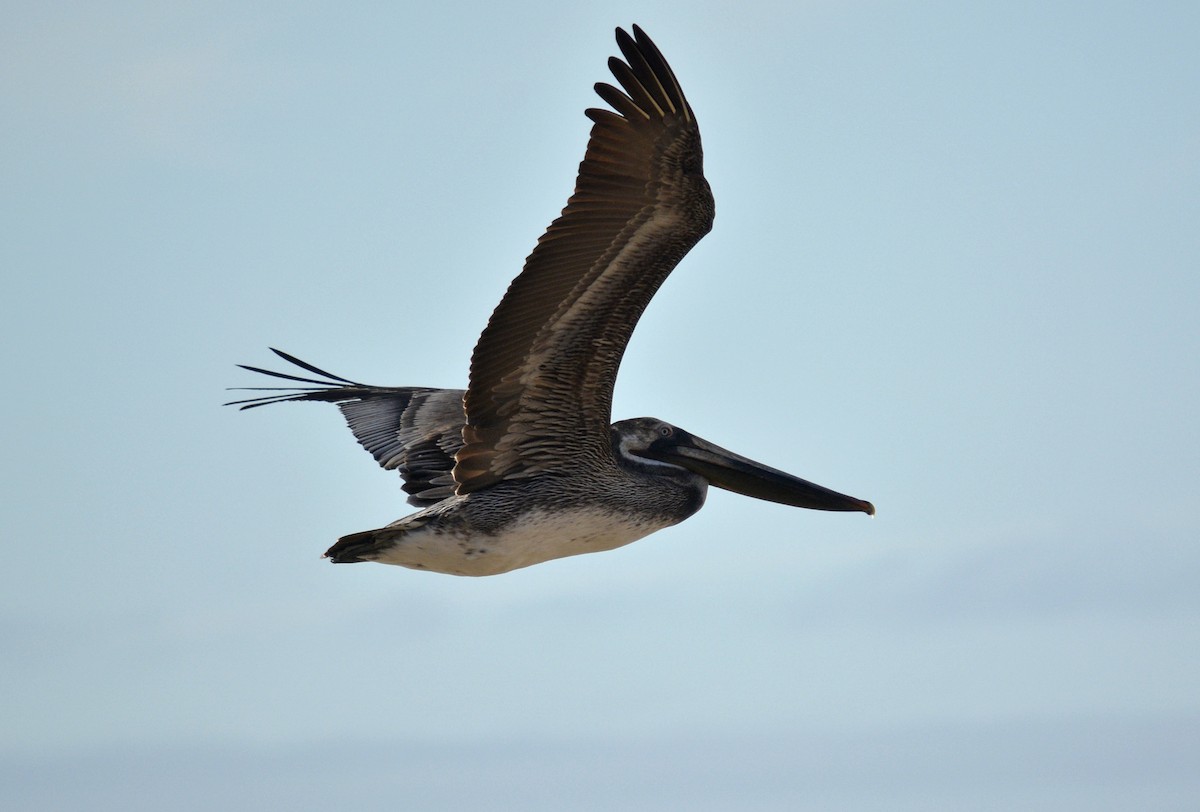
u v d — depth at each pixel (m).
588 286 12.95
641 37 12.26
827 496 14.91
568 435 13.90
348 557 14.29
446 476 15.43
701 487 14.83
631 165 12.48
